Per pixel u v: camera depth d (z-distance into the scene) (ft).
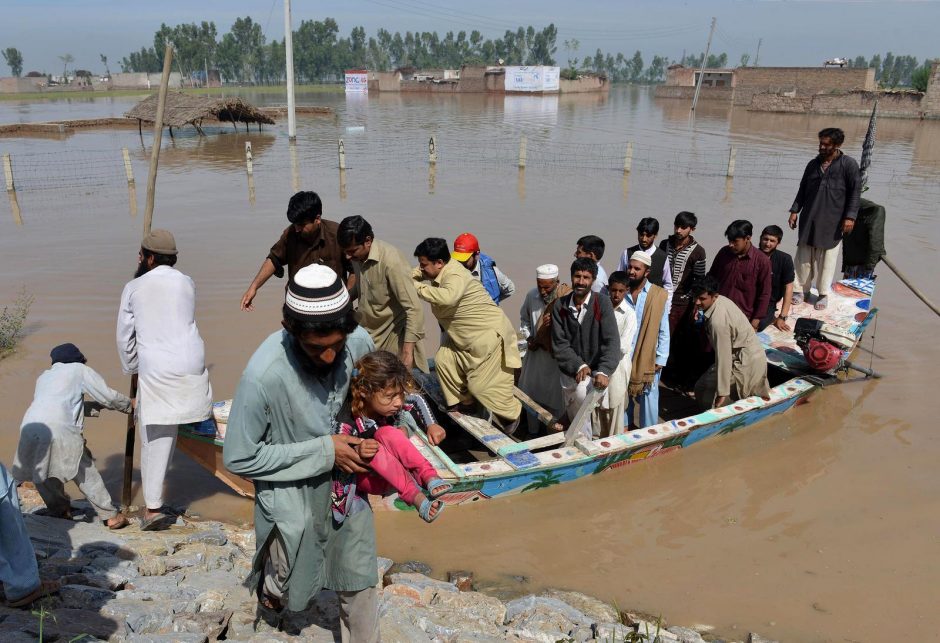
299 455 9.11
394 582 15.79
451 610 14.42
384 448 9.75
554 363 22.53
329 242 20.10
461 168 84.48
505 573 17.31
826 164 29.19
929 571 17.34
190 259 43.91
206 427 17.57
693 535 18.95
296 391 9.12
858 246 31.35
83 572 13.67
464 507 19.66
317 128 138.31
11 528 11.59
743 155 97.40
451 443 22.57
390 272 19.33
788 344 27.68
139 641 10.48
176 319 16.22
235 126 127.44
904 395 27.32
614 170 83.41
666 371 27.61
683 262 25.99
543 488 20.45
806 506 20.25
